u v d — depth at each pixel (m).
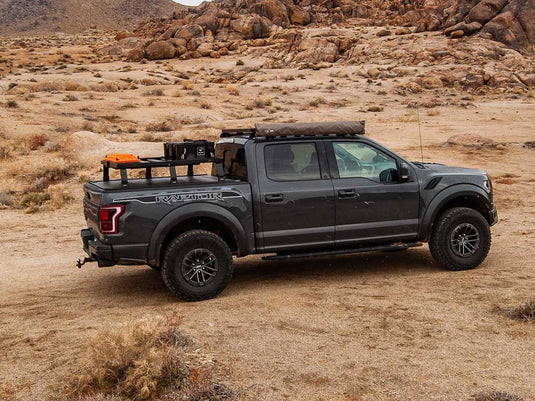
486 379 3.98
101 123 33.53
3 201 15.08
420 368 4.18
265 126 6.36
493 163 19.23
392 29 88.50
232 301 6.03
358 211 6.63
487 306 5.52
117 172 17.55
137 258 5.98
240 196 6.25
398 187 6.77
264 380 4.05
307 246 6.53
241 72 72.38
